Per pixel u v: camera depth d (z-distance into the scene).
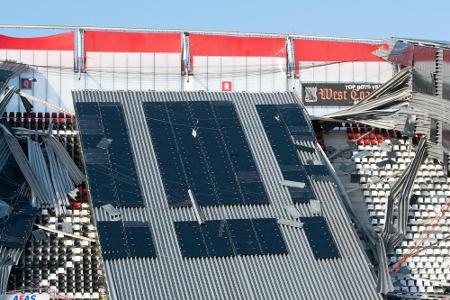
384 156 87.12
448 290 79.62
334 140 88.56
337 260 72.88
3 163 79.25
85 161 76.50
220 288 69.44
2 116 83.25
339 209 76.81
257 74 92.56
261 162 79.25
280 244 73.06
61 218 77.62
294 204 76.38
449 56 82.12
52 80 89.31
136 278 68.88
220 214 74.56
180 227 72.94
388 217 80.81
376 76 93.62
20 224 75.94
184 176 76.81
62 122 84.50
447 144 82.69
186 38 91.94
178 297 68.25
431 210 83.44
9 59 89.12
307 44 93.44
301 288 70.62
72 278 75.00
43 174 79.25
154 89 90.75
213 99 84.44
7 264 73.44
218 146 79.88
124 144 78.56
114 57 90.62
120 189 74.81
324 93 93.06
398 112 85.94
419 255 80.56
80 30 90.56
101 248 70.19
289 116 84.00
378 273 75.12
